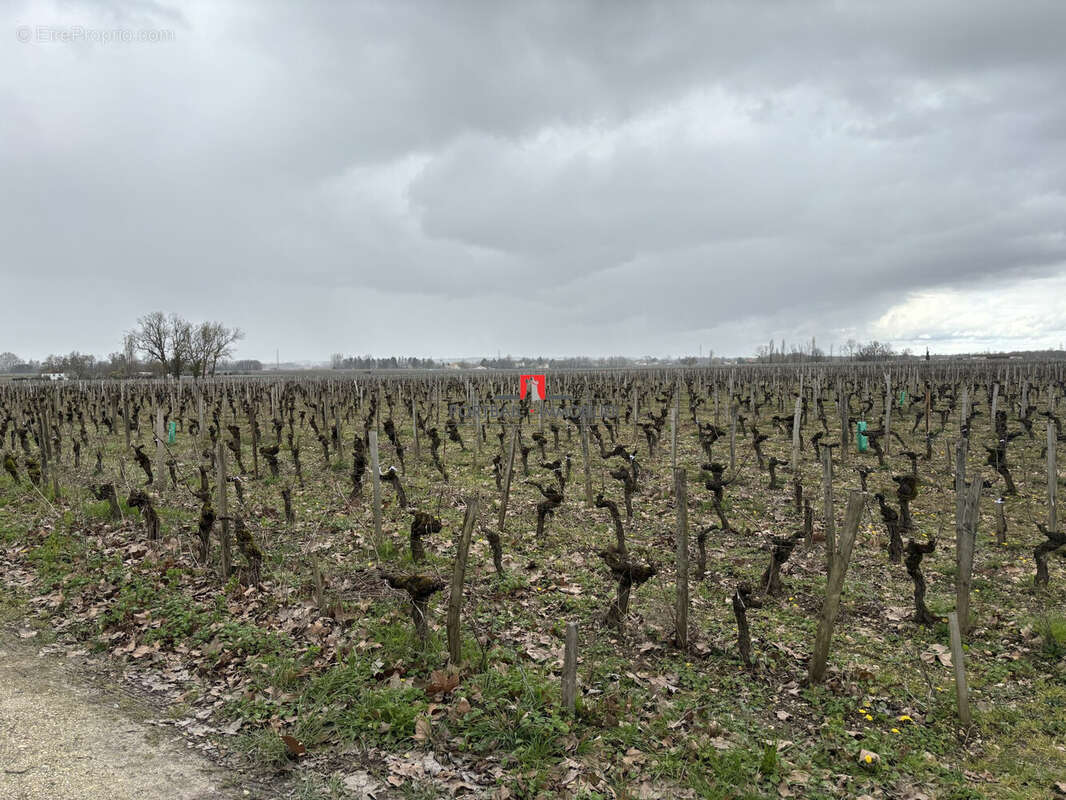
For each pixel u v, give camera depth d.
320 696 5.11
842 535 5.25
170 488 12.80
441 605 7.03
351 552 8.84
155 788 4.08
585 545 9.36
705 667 5.82
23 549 8.95
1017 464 14.16
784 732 4.85
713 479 10.01
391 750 4.51
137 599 7.09
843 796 4.12
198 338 67.25
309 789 4.11
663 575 8.17
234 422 24.81
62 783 4.07
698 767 4.34
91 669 5.77
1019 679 5.64
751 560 8.71
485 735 4.57
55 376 81.25
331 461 15.87
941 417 21.42
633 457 15.50
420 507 11.34
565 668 4.87
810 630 6.59
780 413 24.94
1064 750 4.66
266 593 7.26
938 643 6.30
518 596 7.46
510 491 12.70
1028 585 7.66
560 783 4.14
